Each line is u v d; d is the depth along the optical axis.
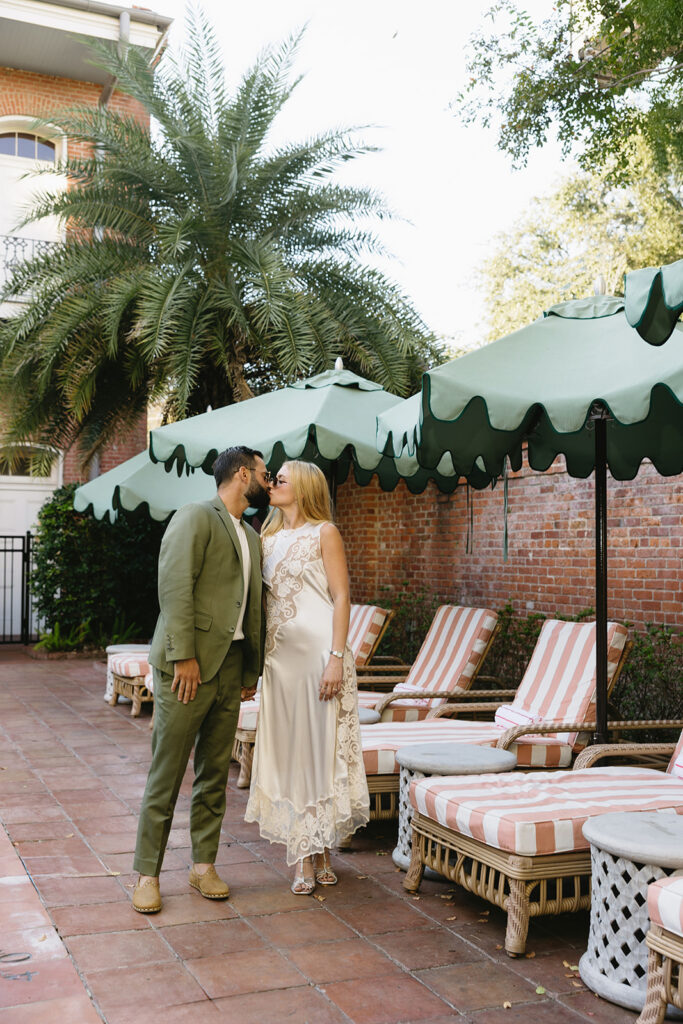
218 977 3.16
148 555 12.75
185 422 6.41
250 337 10.74
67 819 5.04
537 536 7.78
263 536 4.34
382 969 3.26
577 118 11.01
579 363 3.89
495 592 8.30
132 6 14.01
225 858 4.52
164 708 3.74
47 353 10.43
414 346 11.31
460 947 3.48
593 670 5.45
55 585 12.38
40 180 14.80
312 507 4.15
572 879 3.75
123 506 8.62
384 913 3.81
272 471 5.86
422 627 9.05
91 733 7.48
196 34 11.00
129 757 6.61
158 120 11.15
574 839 3.42
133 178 11.12
